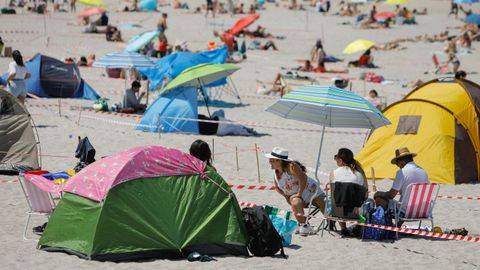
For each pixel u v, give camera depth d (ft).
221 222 95.14
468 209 125.90
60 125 191.01
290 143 184.44
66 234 92.48
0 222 107.04
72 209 92.68
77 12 577.43
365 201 106.32
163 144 175.01
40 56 238.27
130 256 90.27
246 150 165.78
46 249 93.20
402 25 551.59
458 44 438.81
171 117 189.06
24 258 89.30
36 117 200.44
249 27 524.52
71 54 353.51
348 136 197.77
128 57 220.23
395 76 335.67
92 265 87.15
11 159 138.51
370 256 96.32
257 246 94.73
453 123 147.74
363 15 569.64
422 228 108.99
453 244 103.91
